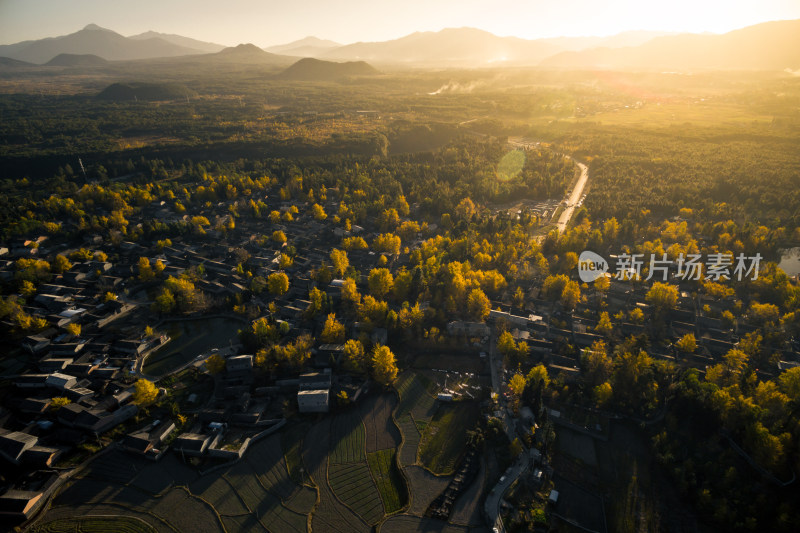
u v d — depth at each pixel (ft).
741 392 555.69
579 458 506.89
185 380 611.88
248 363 613.52
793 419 487.61
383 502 459.73
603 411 563.48
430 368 642.63
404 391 601.21
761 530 420.77
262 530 431.43
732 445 505.25
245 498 459.73
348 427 545.85
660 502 459.32
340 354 631.56
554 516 444.96
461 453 513.04
